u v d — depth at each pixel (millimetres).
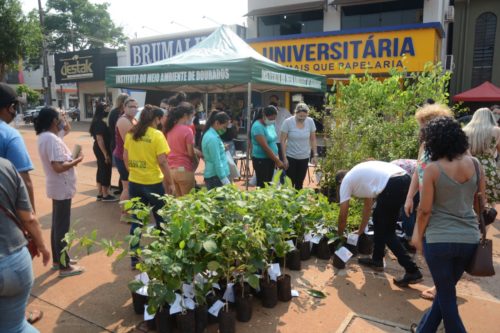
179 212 3029
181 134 4863
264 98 18141
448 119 2578
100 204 6688
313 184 8102
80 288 3746
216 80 5914
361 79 6426
